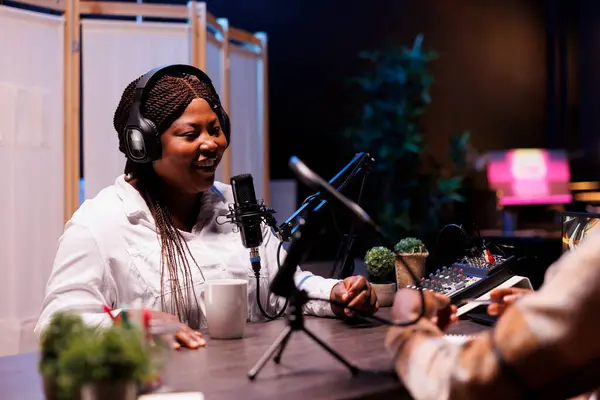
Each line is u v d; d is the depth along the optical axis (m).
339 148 7.40
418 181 6.58
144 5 3.94
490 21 7.96
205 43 4.11
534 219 7.07
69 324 0.95
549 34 8.08
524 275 1.84
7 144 3.43
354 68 7.43
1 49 3.40
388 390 1.10
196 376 1.18
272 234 2.05
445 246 2.06
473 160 7.30
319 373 1.20
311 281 1.83
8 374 1.27
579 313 0.87
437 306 1.22
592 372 0.88
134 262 1.80
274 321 1.77
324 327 1.63
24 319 3.48
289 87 7.38
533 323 0.89
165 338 1.35
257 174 5.09
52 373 0.91
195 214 1.99
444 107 7.84
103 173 3.88
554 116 8.09
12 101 3.44
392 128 6.46
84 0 3.81
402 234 6.28
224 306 1.49
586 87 8.02
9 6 3.74
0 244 3.41
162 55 3.99
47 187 3.60
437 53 7.79
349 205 1.17
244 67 4.91
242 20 7.17
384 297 1.90
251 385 1.12
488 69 7.98
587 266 0.88
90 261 1.75
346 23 7.43
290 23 7.32
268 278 1.96
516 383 0.89
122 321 1.19
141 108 1.81
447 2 7.78
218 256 1.90
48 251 3.60
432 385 0.98
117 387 0.87
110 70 3.89
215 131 1.86
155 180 1.92
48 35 3.60
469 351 0.95
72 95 3.69
